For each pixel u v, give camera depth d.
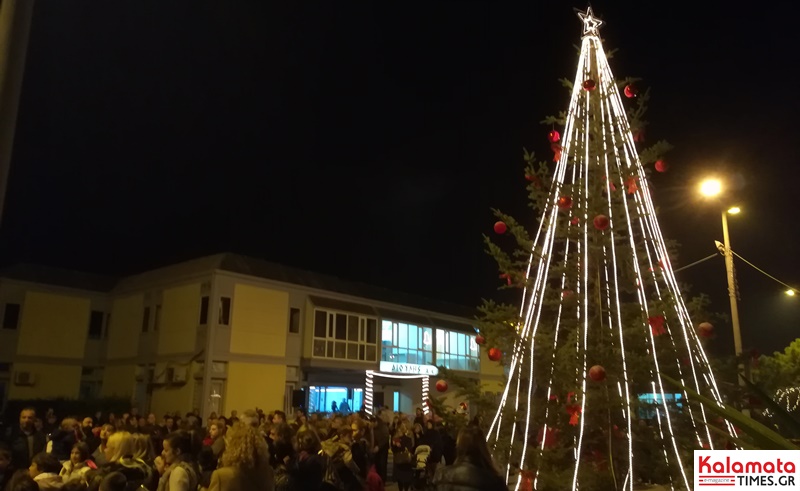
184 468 4.95
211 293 22.25
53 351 24.98
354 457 8.30
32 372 24.20
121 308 26.30
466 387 5.45
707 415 4.99
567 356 4.95
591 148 5.79
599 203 5.46
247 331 22.91
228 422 11.30
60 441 7.64
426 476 11.86
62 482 5.06
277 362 23.77
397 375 28.91
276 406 23.39
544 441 5.16
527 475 4.84
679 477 4.83
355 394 28.58
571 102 5.99
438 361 31.41
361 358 26.83
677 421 5.09
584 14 6.26
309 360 24.56
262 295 23.75
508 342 5.60
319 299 25.69
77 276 27.31
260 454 3.94
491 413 5.43
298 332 24.86
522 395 5.55
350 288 28.36
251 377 22.69
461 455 4.14
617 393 5.00
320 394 26.73
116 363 25.67
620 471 5.14
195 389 21.75
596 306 5.57
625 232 5.84
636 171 5.59
